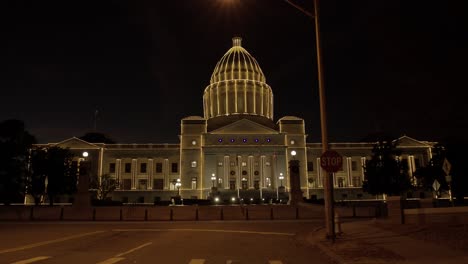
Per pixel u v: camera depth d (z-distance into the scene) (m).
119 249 17.45
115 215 45.47
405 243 17.17
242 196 100.44
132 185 107.56
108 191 93.94
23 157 67.75
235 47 133.50
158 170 108.94
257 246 18.61
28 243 19.83
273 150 106.44
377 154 80.06
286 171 105.44
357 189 107.31
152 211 47.44
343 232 22.05
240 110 122.19
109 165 108.50
